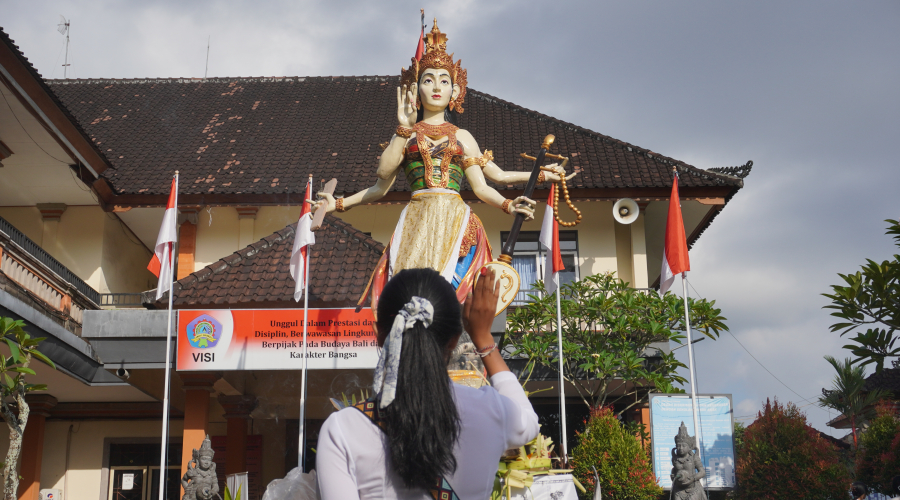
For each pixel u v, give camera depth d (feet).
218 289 37.91
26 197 52.11
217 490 30.89
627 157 55.26
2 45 35.73
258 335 31.76
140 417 53.16
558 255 33.30
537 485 13.12
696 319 40.83
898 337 20.34
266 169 54.90
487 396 6.43
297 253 29.12
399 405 5.95
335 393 42.37
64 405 52.44
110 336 32.19
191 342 31.65
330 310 31.83
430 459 5.81
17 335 29.76
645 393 46.24
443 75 16.80
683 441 29.73
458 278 15.44
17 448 30.25
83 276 52.54
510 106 64.80
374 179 53.01
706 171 51.83
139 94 68.49
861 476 46.21
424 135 16.46
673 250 34.04
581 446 36.24
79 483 52.03
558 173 16.12
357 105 66.54
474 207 53.26
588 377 41.52
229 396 42.80
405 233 16.01
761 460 37.83
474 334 7.18
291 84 71.20
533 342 40.01
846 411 58.44
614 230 53.78
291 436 47.98
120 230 56.29
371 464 6.01
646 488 33.58
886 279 20.15
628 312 41.29
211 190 51.39
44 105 40.42
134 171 54.19
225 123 63.10
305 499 7.98
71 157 46.01
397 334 6.12
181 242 52.85
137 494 52.31
